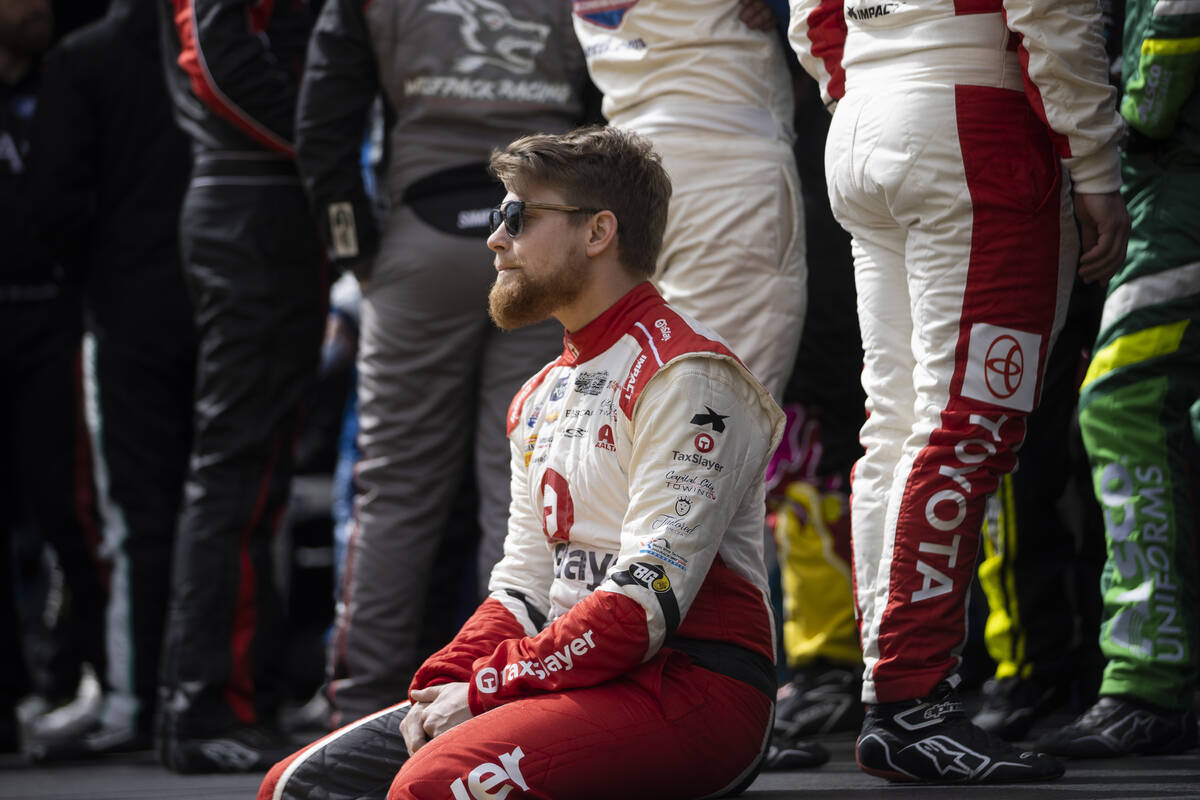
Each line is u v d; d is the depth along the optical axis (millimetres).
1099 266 5738
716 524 4918
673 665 5008
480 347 8375
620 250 5254
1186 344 6574
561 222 5215
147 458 9883
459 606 11109
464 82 8148
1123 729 6422
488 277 8188
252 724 8695
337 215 8211
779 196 7004
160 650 9891
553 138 5328
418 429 8375
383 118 8547
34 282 10359
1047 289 5758
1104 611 6727
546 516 5289
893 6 5801
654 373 4992
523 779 4613
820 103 8930
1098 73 5527
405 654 8430
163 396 9953
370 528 8438
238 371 8805
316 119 8086
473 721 4793
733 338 6938
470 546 10203
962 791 5316
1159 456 6598
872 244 6152
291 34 8969
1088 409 6785
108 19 10062
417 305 8234
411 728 5074
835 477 8992
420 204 8219
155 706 9898
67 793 7727
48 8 10617
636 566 4812
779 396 7078
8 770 9453
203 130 8906
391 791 4719
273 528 9117
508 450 8297
